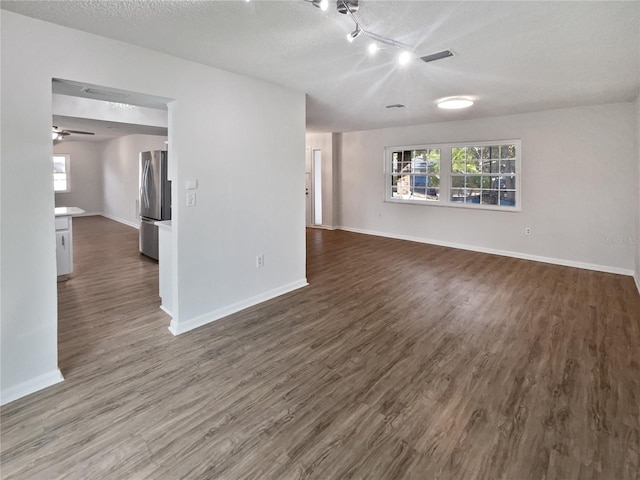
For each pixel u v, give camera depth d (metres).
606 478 1.60
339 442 1.83
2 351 2.13
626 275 4.80
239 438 1.85
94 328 3.14
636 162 4.48
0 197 2.08
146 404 2.12
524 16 2.14
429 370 2.50
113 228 8.38
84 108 4.80
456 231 6.54
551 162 5.33
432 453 1.75
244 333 3.08
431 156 6.77
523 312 3.53
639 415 2.01
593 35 2.42
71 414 2.03
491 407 2.10
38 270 2.25
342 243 6.96
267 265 3.88
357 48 2.65
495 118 5.79
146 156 5.56
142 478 1.60
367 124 6.68
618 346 2.82
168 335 3.03
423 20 2.19
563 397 2.19
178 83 2.89
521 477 1.61
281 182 3.94
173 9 2.04
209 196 3.23
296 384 2.34
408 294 4.07
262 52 2.73
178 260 3.05
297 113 4.02
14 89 2.09
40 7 2.01
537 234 5.58
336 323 3.29
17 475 1.61
